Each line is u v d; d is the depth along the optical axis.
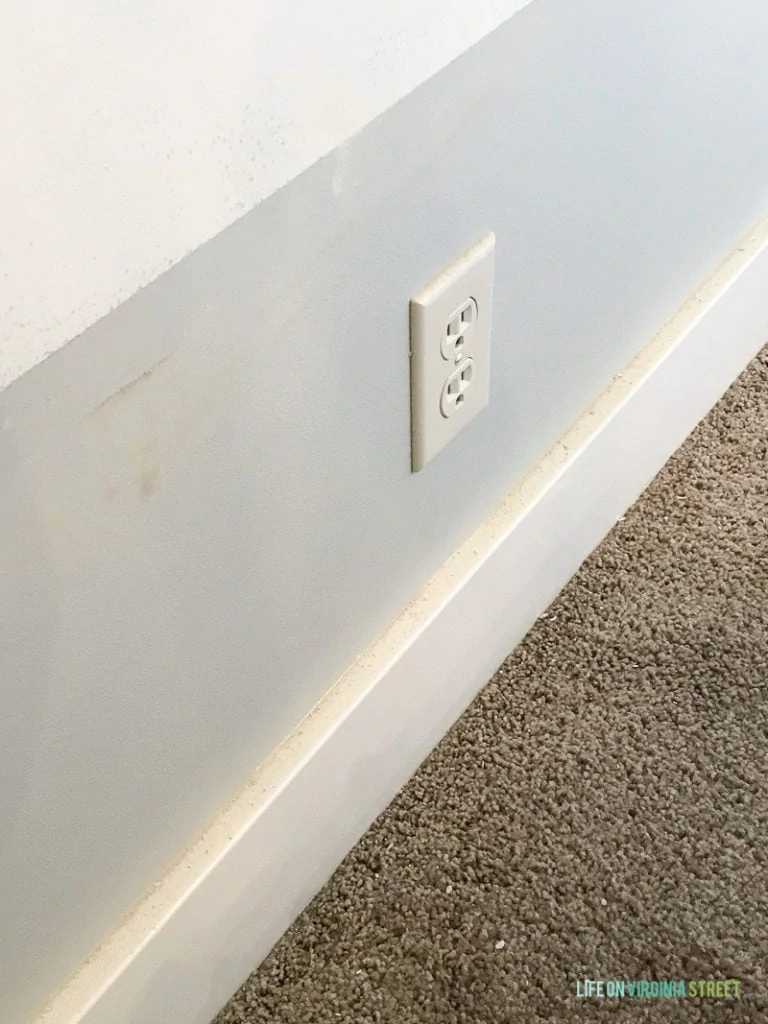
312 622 0.67
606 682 0.90
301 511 0.59
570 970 0.75
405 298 0.59
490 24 0.51
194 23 0.35
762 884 0.79
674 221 0.89
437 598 0.78
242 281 0.47
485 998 0.74
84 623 0.48
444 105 0.54
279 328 0.50
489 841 0.82
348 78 0.44
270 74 0.40
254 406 0.51
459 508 0.78
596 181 0.74
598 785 0.84
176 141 0.37
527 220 0.68
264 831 0.69
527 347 0.76
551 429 0.86
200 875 0.65
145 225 0.37
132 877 0.62
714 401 1.10
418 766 0.86
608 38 0.67
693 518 1.01
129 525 0.47
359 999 0.75
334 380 0.56
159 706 0.56
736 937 0.77
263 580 0.59
